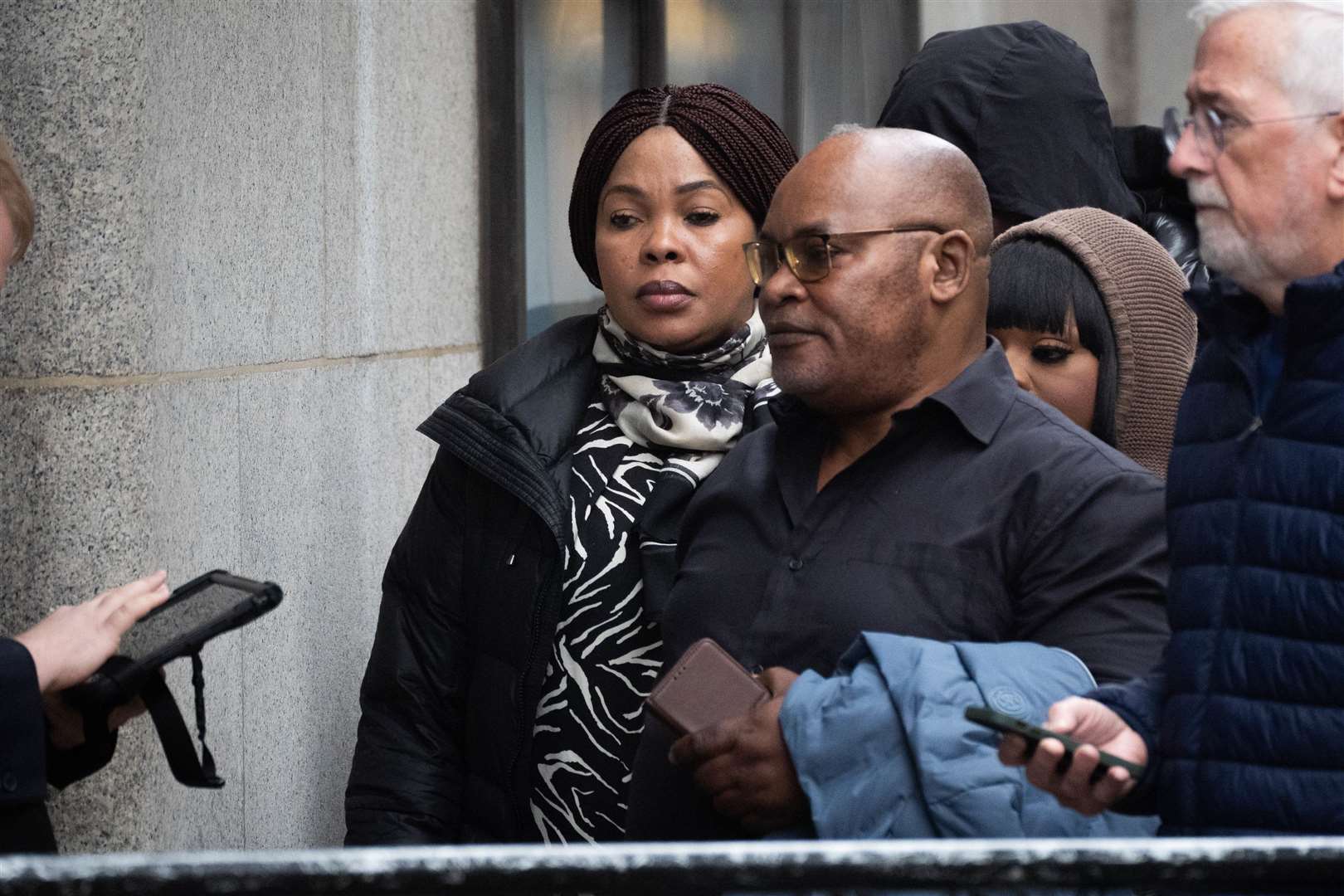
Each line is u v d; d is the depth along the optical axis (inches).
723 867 139.9
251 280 358.3
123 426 299.3
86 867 135.1
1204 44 200.1
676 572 289.6
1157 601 228.8
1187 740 195.3
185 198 325.4
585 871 138.6
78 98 296.2
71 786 296.2
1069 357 305.0
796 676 231.6
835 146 252.5
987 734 209.3
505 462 306.7
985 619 234.8
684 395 310.5
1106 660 224.8
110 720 234.8
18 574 293.3
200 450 329.4
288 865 136.8
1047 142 367.9
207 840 330.6
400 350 453.1
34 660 217.0
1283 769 187.9
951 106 375.2
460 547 316.5
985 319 260.7
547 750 303.1
